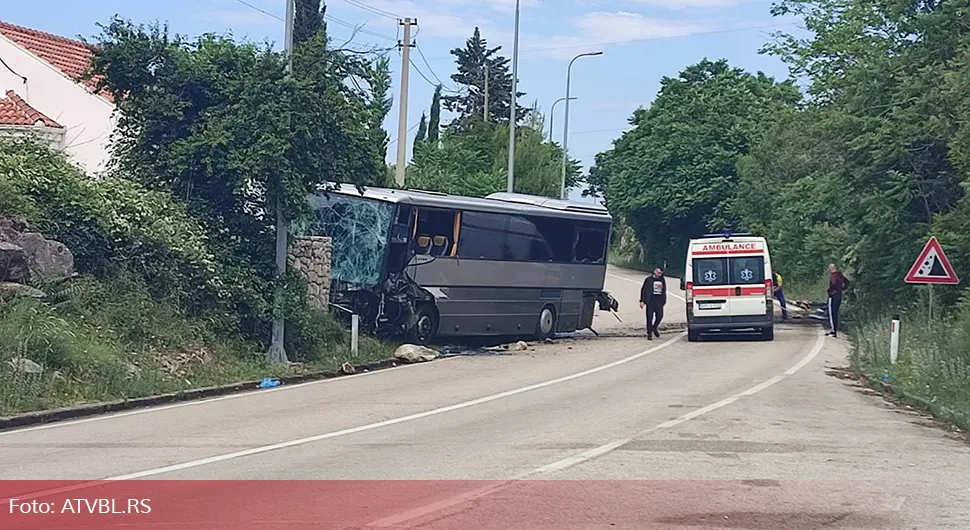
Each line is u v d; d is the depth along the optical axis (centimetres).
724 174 7150
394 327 2422
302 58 2119
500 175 4656
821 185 3278
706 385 1811
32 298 1666
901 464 1054
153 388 1611
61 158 2011
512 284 2700
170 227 1992
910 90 2839
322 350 2175
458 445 1143
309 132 2067
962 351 1744
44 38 3238
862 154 2981
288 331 2128
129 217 1948
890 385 1762
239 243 2170
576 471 988
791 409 1496
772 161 5216
